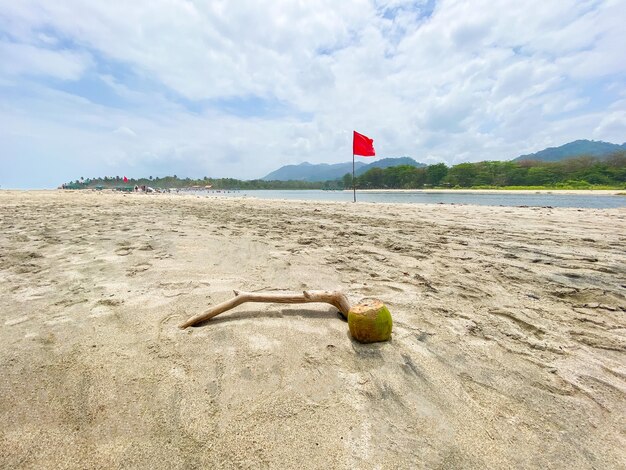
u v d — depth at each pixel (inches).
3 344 100.9
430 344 106.1
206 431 69.8
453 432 71.2
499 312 131.6
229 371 89.0
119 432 70.0
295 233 307.9
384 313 105.5
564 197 1289.4
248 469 61.6
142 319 118.0
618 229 335.0
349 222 397.1
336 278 171.8
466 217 452.4
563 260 208.8
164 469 61.8
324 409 76.3
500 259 212.8
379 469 61.7
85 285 152.8
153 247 229.9
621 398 83.0
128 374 87.1
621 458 66.1
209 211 523.2
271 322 117.5
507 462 64.4
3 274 169.0
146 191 1959.9
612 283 164.4
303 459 63.6
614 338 111.8
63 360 92.9
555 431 72.5
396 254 226.4
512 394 84.0
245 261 201.2
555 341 109.7
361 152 793.6
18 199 698.2
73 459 63.9
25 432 69.7
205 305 130.7
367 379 87.4
